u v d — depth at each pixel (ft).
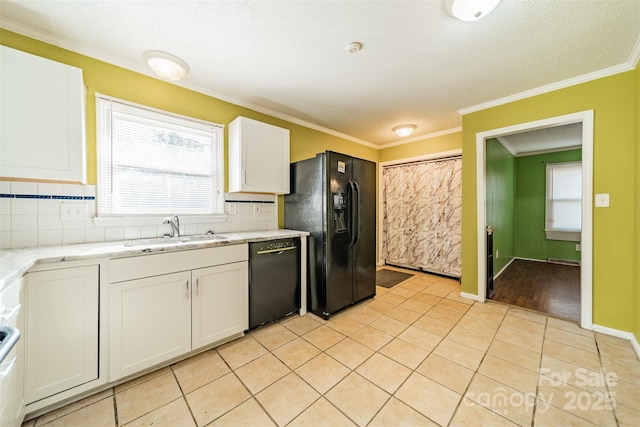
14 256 4.28
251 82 7.68
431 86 7.95
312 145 11.66
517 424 4.14
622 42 5.74
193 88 7.82
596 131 7.05
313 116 10.54
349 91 8.27
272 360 5.93
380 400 4.70
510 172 16.15
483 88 8.07
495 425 4.13
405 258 14.53
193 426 4.16
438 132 12.81
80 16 5.01
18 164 4.66
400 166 14.67
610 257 6.88
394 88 8.07
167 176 7.39
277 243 7.68
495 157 12.75
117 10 4.85
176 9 4.83
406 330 7.34
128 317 5.03
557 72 7.08
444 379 5.24
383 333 7.18
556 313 8.38
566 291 10.62
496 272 13.09
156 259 5.36
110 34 5.56
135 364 5.12
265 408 4.53
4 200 5.14
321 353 6.21
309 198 8.75
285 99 8.87
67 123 5.12
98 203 6.26
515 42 5.78
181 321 5.72
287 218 9.79
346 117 10.64
